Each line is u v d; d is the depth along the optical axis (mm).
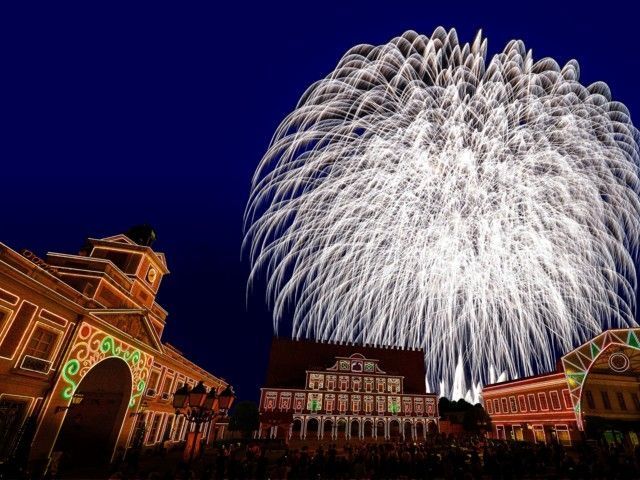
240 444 40656
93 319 23766
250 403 61906
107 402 27219
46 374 20547
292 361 72438
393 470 21594
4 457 18016
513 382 55219
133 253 33688
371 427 64312
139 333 29250
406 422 65000
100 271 27578
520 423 52250
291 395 65062
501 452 23969
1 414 18188
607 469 20641
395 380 68562
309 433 62969
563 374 44812
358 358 70125
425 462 22219
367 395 66438
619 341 40625
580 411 41875
